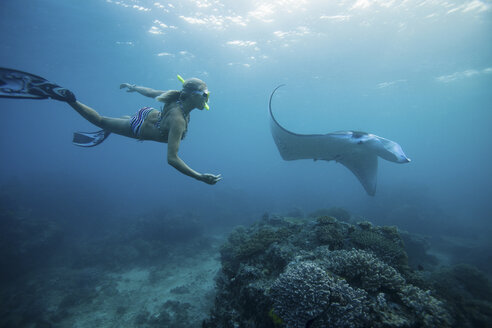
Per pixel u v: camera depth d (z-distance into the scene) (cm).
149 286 924
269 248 409
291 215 1541
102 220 1819
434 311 246
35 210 1670
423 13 1249
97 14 1380
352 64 1947
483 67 1925
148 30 1555
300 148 631
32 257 1100
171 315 735
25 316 755
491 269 1064
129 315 752
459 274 663
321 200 2455
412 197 1962
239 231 845
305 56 1841
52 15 1383
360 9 1263
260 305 285
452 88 2589
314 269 266
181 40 1680
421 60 1825
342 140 557
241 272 349
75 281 972
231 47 1772
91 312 773
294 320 238
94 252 1203
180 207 2239
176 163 202
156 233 1429
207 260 1137
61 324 721
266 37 1609
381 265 299
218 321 312
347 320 224
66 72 2364
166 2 1284
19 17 1391
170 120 222
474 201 2784
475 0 1120
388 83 2423
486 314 412
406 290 272
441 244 1380
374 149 530
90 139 324
